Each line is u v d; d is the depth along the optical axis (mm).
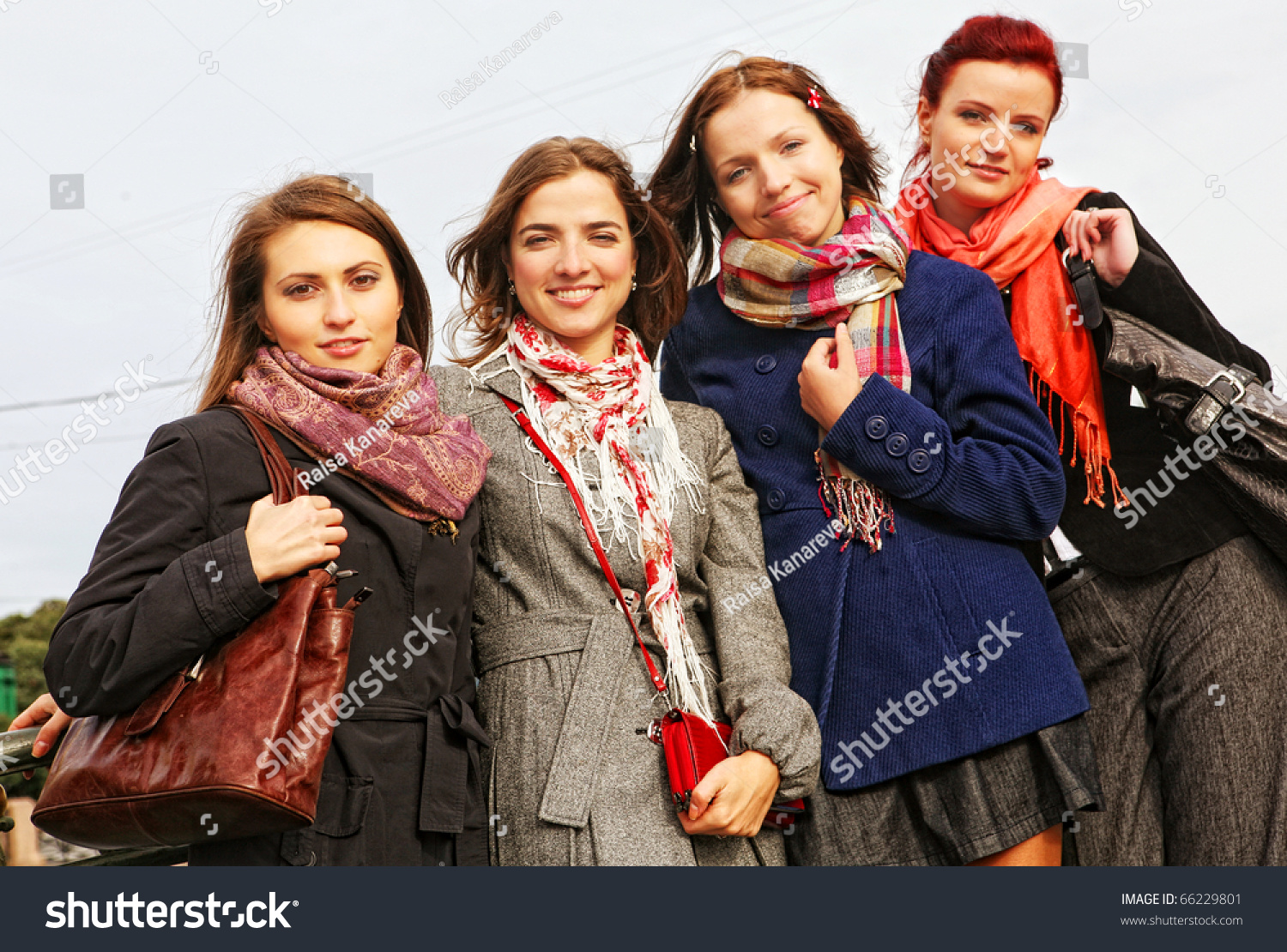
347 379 1988
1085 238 2496
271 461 1896
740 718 2168
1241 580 2502
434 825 1918
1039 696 2238
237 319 2084
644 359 2426
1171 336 2490
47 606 9000
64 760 1745
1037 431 2316
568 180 2289
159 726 1686
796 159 2402
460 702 1999
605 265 2297
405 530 1954
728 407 2531
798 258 2395
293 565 1758
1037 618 2312
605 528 2217
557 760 2062
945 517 2342
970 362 2350
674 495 2320
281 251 2020
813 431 2436
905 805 2312
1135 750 2572
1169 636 2557
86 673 1715
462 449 2084
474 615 2232
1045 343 2545
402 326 2256
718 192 2514
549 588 2189
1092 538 2572
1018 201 2600
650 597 2189
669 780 2115
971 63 2523
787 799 2166
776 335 2521
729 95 2426
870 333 2391
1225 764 2453
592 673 2117
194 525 1845
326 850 1835
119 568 1789
